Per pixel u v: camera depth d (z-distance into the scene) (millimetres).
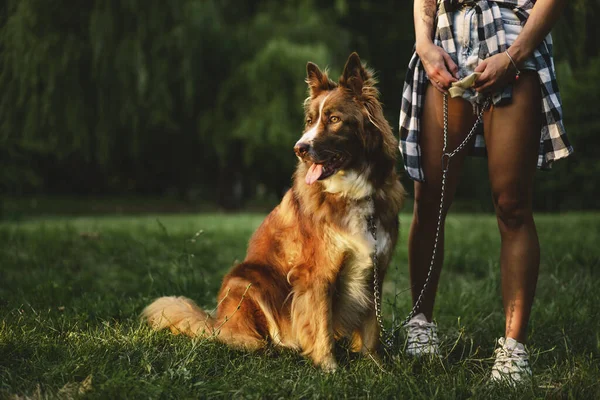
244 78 16812
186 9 15117
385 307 4492
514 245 3018
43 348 3012
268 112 16375
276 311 3523
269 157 18109
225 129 17094
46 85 11922
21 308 3945
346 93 3471
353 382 2746
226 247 6930
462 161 3195
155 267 5625
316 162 3293
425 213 3328
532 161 2926
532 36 2773
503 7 2941
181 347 3184
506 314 3043
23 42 10555
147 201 25250
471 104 3002
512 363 2869
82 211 20453
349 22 20328
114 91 13594
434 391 2666
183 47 14828
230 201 21375
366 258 3287
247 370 2961
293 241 3445
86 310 4035
